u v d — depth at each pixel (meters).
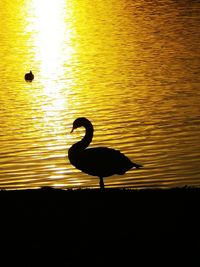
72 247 12.62
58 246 12.68
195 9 66.38
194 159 24.41
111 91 36.25
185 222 13.45
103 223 13.56
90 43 52.66
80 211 14.29
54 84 39.22
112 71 41.56
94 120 30.50
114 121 30.11
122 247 12.48
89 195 15.40
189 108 31.70
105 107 32.88
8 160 25.11
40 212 14.40
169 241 12.64
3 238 13.20
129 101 33.75
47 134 28.59
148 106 32.47
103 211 14.20
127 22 61.53
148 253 12.21
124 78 39.34
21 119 31.36
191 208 14.22
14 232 13.44
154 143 26.44
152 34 54.03
